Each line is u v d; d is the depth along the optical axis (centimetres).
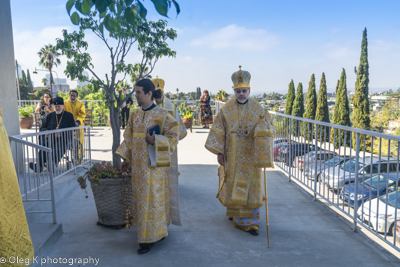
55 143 477
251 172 334
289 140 553
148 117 293
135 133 294
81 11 192
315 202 445
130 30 400
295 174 532
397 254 306
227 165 340
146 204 289
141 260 282
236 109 337
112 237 328
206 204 434
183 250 301
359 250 301
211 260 282
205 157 759
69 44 403
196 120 1530
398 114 3459
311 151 476
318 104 4419
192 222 370
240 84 329
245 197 332
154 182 291
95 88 417
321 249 303
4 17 462
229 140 337
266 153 318
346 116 4116
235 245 311
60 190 453
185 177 577
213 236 332
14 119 483
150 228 290
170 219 328
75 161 538
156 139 284
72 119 535
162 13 166
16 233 223
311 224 366
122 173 334
